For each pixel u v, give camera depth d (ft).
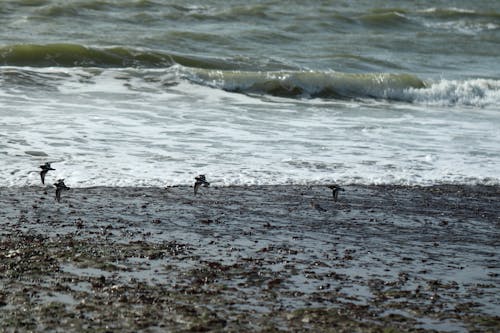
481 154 97.30
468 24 242.99
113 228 63.67
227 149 92.68
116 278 51.19
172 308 46.11
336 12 234.79
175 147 92.12
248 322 44.68
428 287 53.06
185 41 179.73
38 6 201.57
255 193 77.00
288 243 62.39
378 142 101.04
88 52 150.51
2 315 43.62
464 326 46.11
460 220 72.43
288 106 125.59
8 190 72.74
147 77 134.82
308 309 47.34
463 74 171.73
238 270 54.34
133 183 77.56
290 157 90.74
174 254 57.36
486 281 55.26
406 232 67.72
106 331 42.14
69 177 78.07
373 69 171.12
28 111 105.50
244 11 219.41
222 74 138.51
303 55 177.68
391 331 44.60
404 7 269.44
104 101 116.06
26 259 53.83
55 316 43.91
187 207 71.15
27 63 146.51
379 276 54.95
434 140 103.96
